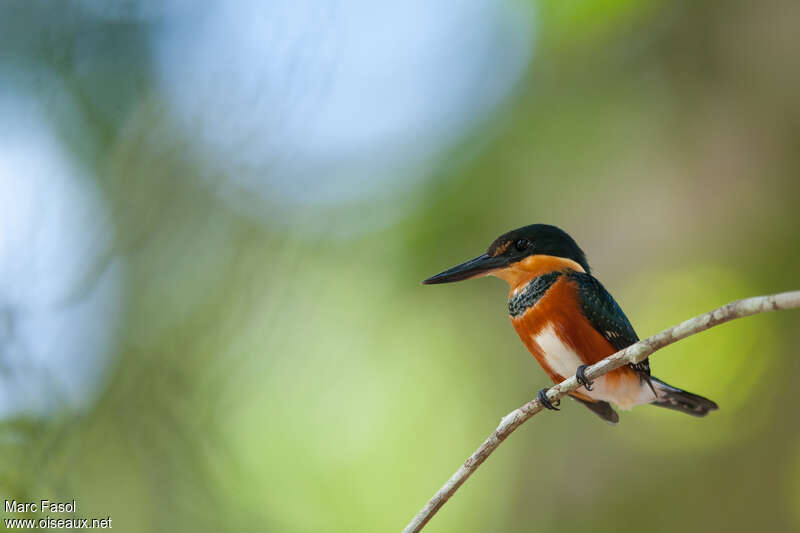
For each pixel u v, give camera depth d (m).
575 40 12.92
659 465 11.54
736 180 12.21
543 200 12.91
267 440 12.14
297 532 12.66
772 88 12.09
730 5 12.30
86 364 7.42
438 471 13.91
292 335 8.27
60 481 6.96
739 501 10.97
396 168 12.95
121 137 7.85
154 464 7.45
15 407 6.93
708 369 11.20
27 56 8.05
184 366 7.66
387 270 12.66
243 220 7.97
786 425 10.87
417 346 13.14
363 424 13.36
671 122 12.60
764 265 11.56
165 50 8.17
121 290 7.65
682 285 11.63
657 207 12.59
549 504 12.04
